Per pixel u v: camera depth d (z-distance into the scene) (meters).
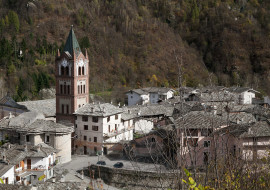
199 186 19.16
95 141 104.38
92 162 96.06
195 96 133.88
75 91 108.69
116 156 99.94
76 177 85.31
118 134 108.38
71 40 110.94
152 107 132.62
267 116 87.75
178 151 25.11
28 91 187.62
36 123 99.00
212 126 25.91
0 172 71.25
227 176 23.23
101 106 107.31
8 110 125.81
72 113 108.19
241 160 27.42
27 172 81.94
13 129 97.19
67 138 98.31
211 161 25.67
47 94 182.12
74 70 108.06
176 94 182.75
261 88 182.00
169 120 106.31
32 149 84.25
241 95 144.00
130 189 78.44
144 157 90.19
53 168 88.56
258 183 25.16
